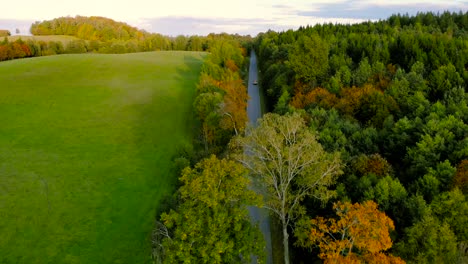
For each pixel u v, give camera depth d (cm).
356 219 2747
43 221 4362
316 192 3553
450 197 3158
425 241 2869
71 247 4016
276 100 8119
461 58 6644
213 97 6456
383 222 2664
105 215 4562
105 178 5353
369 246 2595
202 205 2667
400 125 4912
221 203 2789
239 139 3772
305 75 7700
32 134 6531
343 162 4409
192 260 2598
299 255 3903
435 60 6756
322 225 2991
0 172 5253
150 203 4828
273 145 3462
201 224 2616
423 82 6112
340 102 6175
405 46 7888
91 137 6588
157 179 5425
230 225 2800
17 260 3794
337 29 13562
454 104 5078
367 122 5722
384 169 4162
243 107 7206
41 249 3959
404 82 6044
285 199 3669
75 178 5278
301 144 3497
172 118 7850
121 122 7319
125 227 4372
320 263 3619
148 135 6875
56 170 5425
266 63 11444
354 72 7375
